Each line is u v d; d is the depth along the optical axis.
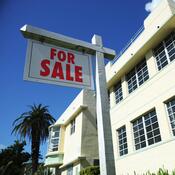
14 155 36.47
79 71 3.88
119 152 13.69
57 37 3.82
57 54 3.82
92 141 19.47
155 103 11.22
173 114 10.05
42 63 3.62
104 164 3.01
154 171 10.16
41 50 3.72
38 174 25.44
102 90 3.60
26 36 3.70
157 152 10.25
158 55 12.07
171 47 11.16
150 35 12.18
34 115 28.17
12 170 34.41
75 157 19.41
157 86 11.35
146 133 11.53
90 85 3.85
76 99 23.02
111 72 16.00
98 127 3.35
